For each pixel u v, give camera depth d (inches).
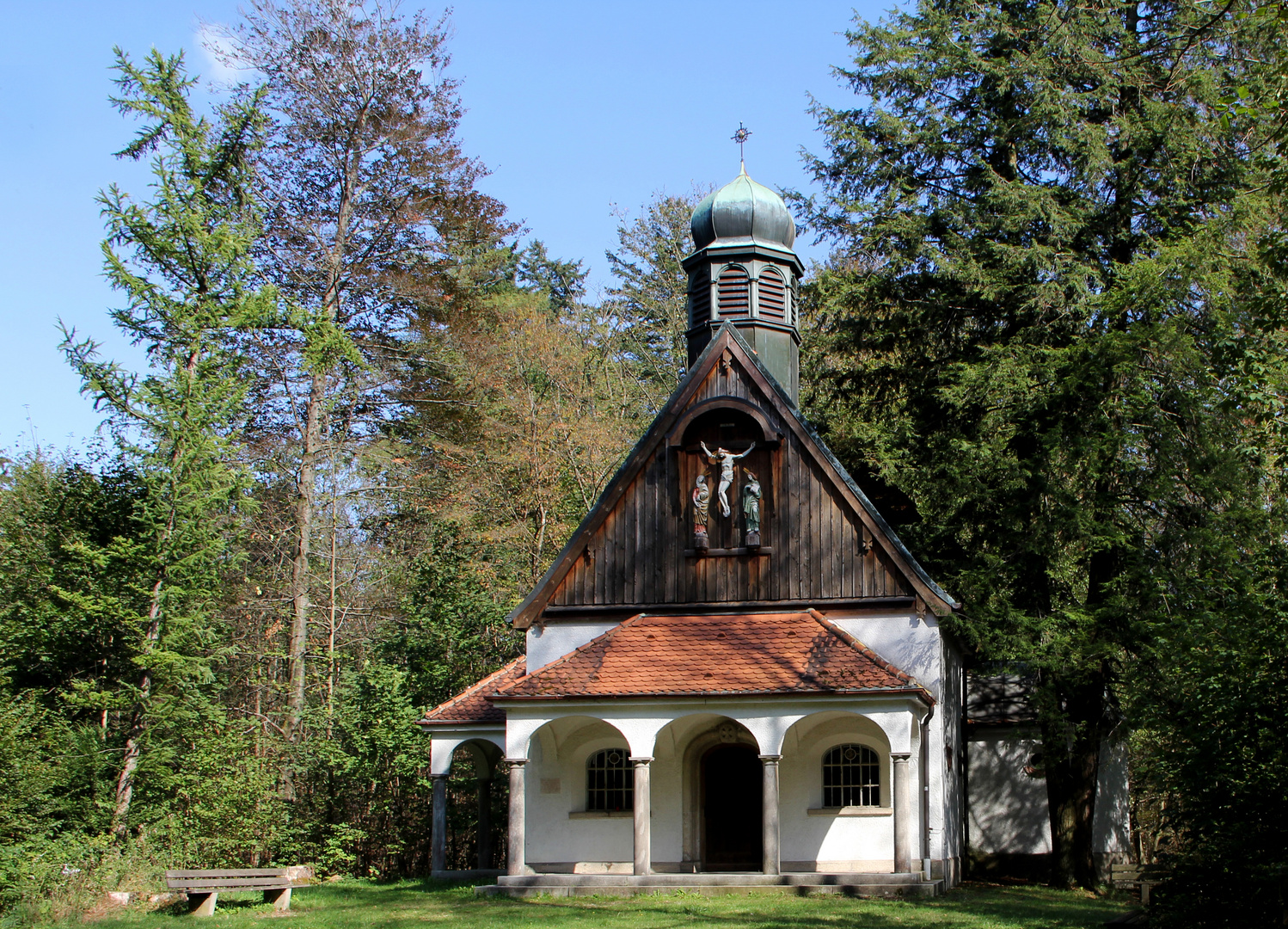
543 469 1501.0
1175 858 582.6
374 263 1518.2
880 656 943.7
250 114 1199.6
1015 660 980.6
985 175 1068.5
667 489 1002.7
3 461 1384.1
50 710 1039.0
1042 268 1020.5
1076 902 854.5
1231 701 536.7
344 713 1272.1
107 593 1056.8
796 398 1136.2
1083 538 961.5
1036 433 989.8
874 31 1154.0
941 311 1136.2
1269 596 573.3
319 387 1444.4
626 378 1855.3
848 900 799.7
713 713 873.5
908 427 1113.4
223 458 1135.6
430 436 1567.4
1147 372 968.9
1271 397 647.8
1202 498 942.4
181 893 836.6
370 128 1507.1
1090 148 1010.1
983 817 1244.5
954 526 1063.6
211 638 1095.6
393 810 1311.5
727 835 956.0
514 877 876.6
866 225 1162.0
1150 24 1093.1
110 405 1080.8
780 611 964.0
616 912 744.3
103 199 1108.5
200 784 1060.5
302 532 1393.9
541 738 985.5
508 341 1584.6
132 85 1155.9
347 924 706.8
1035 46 1072.2
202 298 1132.5
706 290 1124.5
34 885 815.7
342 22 1477.6
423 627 1384.1
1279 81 588.4
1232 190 977.5
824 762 951.0
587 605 998.4
